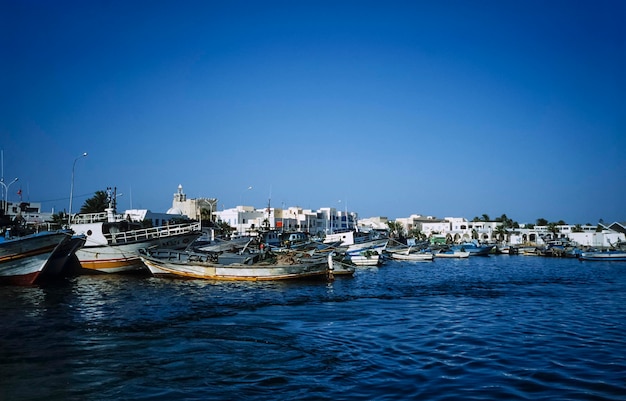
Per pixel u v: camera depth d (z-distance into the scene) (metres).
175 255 44.72
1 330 22.08
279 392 14.26
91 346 19.31
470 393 14.18
